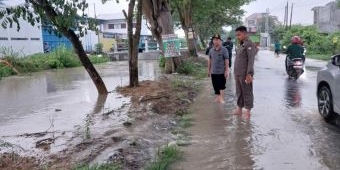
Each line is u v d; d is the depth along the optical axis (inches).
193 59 1090.1
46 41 1599.4
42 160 233.9
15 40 1322.6
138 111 362.3
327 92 324.2
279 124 319.9
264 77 692.7
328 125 314.5
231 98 460.8
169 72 778.2
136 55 531.5
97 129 302.2
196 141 277.3
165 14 725.3
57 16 392.5
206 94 498.0
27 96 545.6
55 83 717.9
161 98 427.8
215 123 330.0
